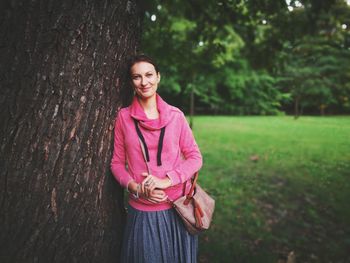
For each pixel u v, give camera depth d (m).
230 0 4.00
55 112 1.61
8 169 1.59
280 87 20.69
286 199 4.81
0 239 1.61
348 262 3.19
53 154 1.63
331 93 14.09
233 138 10.33
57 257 1.71
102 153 1.78
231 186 5.26
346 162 6.77
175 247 1.83
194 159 1.82
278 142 9.44
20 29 1.55
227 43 12.29
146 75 1.71
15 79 1.57
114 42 1.72
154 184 1.65
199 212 1.77
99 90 1.70
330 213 4.30
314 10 3.85
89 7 1.61
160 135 1.74
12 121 1.58
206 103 24.66
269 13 4.14
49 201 1.65
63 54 1.59
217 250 3.13
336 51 12.38
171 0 4.20
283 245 3.47
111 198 1.88
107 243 1.89
